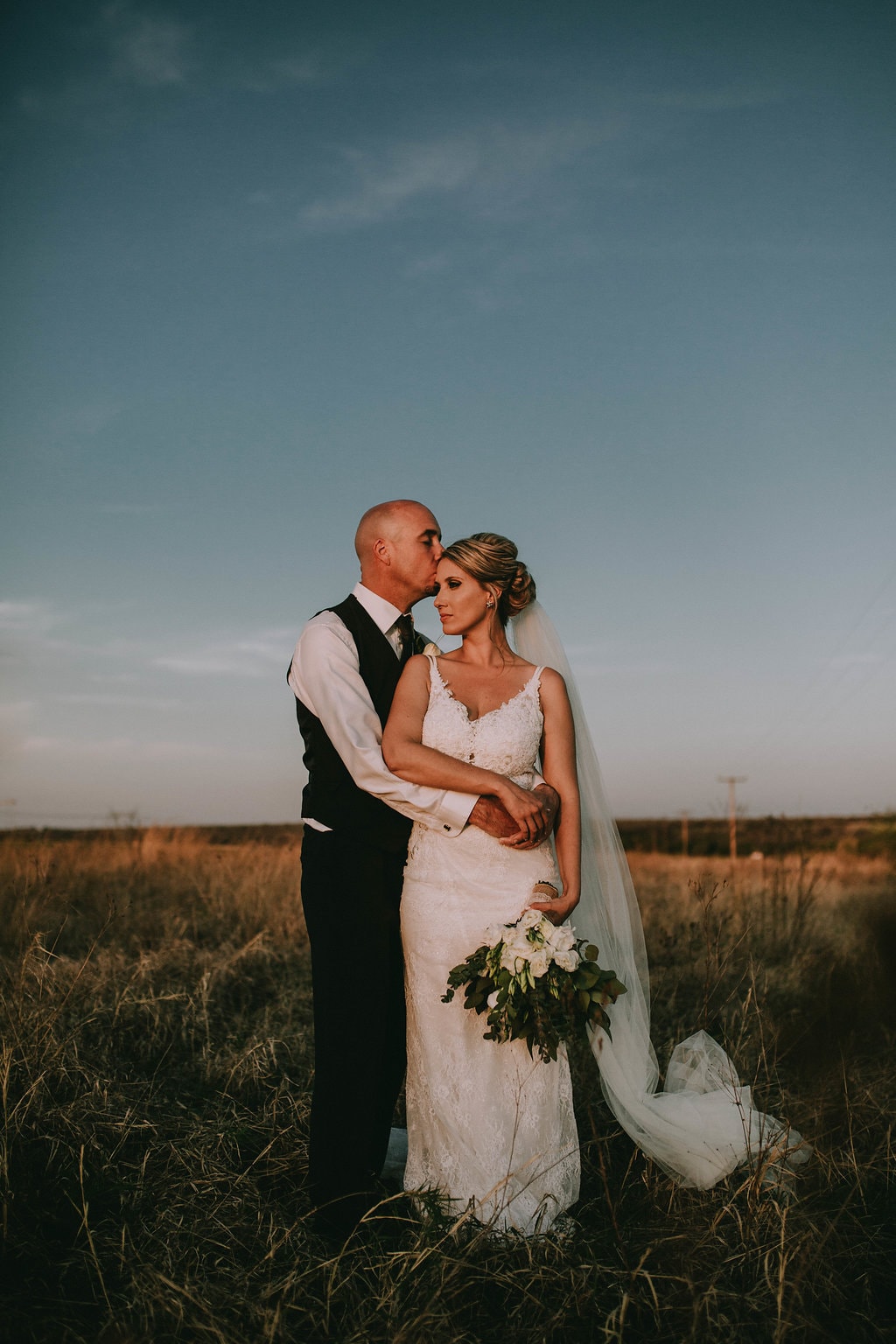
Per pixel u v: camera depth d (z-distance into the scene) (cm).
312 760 340
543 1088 315
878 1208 309
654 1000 547
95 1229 279
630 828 5059
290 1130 358
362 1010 316
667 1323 246
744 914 738
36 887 626
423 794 313
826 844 1498
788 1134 334
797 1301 247
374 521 346
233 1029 500
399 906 333
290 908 795
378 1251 277
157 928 726
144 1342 229
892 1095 411
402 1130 398
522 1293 259
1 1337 230
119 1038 449
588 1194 335
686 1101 346
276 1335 233
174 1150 330
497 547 340
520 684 338
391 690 344
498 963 294
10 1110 324
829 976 557
